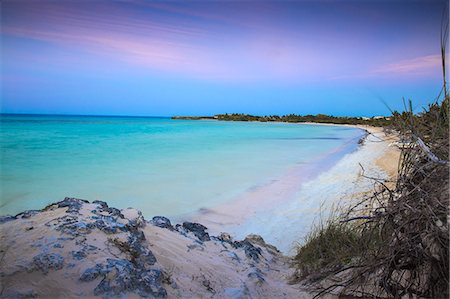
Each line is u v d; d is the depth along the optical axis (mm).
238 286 3012
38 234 2648
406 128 3061
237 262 3678
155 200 8758
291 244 5441
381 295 2742
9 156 17859
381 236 2799
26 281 2188
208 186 10469
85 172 13172
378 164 13375
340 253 3609
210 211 7660
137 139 30219
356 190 8930
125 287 2330
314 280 3447
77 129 47062
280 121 112312
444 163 2398
